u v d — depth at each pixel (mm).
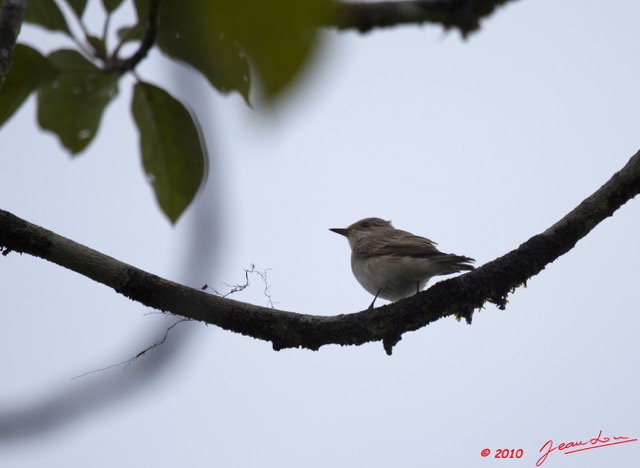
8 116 7641
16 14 6035
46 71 7586
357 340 8219
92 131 8148
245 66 4301
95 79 7754
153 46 5195
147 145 7434
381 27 7988
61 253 7395
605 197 7742
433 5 8086
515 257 8000
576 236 7824
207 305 7820
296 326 8070
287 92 1764
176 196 7570
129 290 7473
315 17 1780
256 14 1784
